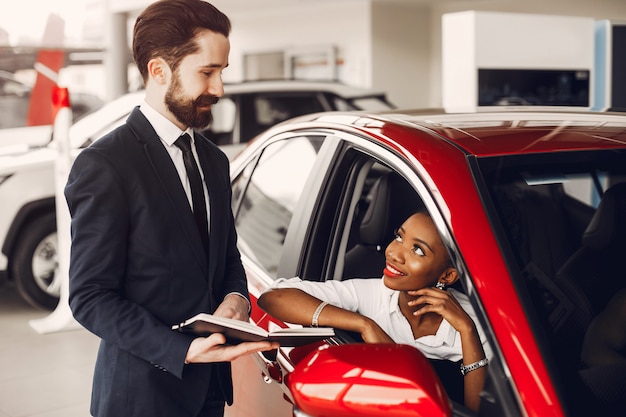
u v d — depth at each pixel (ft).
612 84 20.80
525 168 5.38
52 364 15.35
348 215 6.95
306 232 6.90
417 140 5.70
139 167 5.49
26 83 32.53
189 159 5.83
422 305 6.06
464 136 5.74
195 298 5.68
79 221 5.35
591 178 5.54
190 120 5.64
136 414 5.58
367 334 5.80
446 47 19.90
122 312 5.32
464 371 5.20
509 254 4.76
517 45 19.58
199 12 5.48
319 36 37.01
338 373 4.21
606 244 5.34
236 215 8.84
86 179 5.34
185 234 5.64
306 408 4.30
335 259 6.86
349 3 35.37
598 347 4.73
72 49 25.80
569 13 31.17
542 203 5.19
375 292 6.41
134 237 5.49
